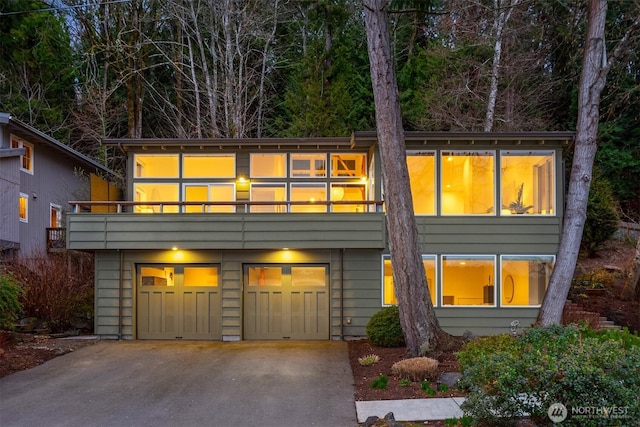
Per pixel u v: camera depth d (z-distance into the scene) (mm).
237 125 21547
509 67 18203
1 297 10219
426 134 11789
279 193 13625
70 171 20359
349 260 12156
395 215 9273
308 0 16078
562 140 12047
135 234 11695
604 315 13305
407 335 9070
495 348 6762
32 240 17156
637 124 20891
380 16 9578
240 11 21594
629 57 14906
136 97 23375
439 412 6113
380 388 7277
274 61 24234
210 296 12258
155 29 23312
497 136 11859
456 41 19344
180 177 13578
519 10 17828
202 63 23125
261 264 12305
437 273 12047
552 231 12102
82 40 24547
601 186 17781
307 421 6074
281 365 9125
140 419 6227
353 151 13641
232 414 6387
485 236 12117
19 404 6879
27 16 24094
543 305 11164
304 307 12234
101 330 12070
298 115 20562
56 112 24250
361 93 21516
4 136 15797
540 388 4590
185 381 8062
